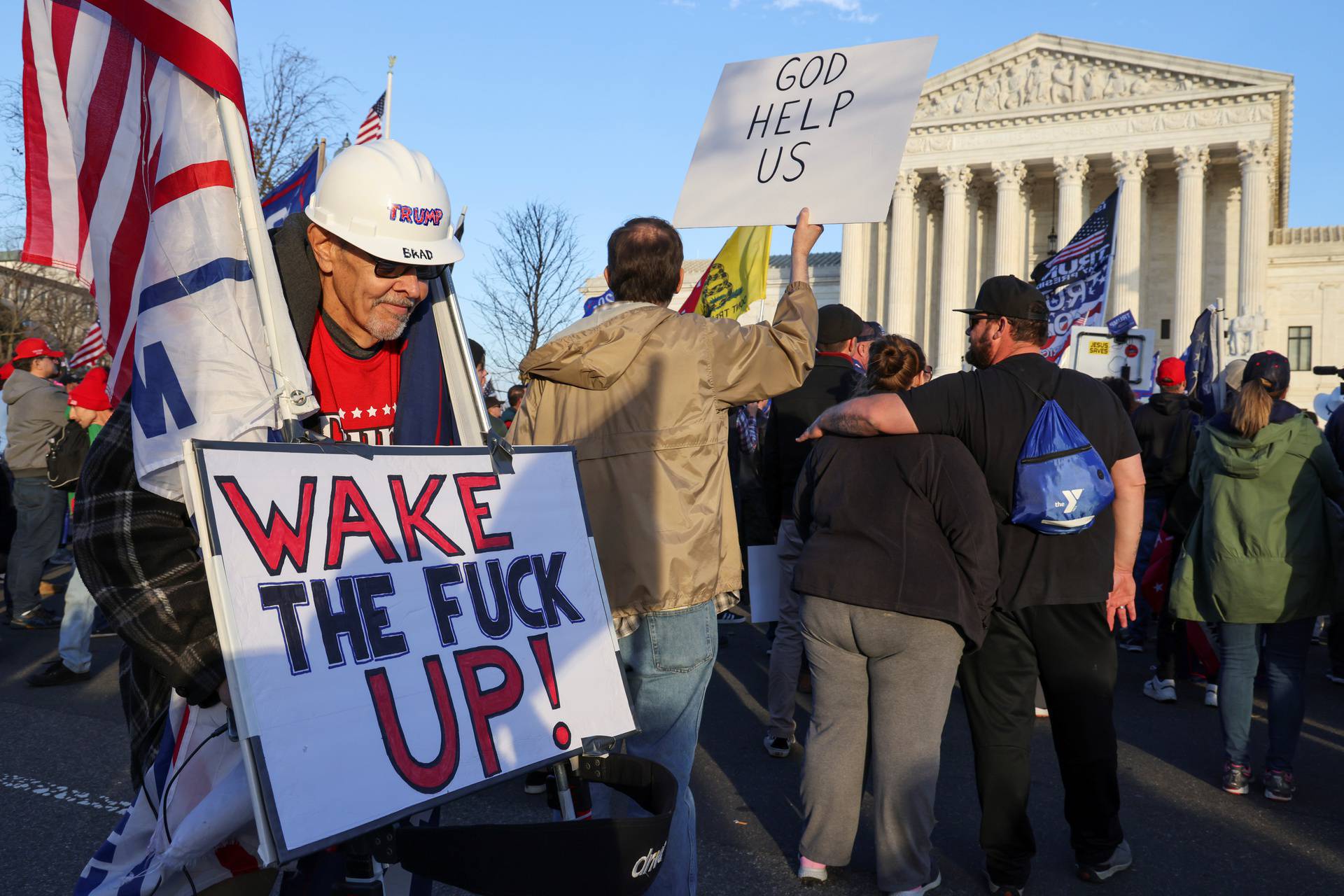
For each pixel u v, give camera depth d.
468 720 1.79
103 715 6.14
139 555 1.74
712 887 3.85
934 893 3.86
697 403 3.00
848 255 54.94
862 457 3.81
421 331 2.22
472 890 1.68
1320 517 4.82
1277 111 51.06
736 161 3.60
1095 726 3.83
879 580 3.60
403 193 1.97
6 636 8.59
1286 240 55.41
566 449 2.22
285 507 1.65
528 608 1.98
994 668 3.78
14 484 8.82
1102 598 3.76
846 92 3.45
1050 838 4.45
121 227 2.01
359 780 1.59
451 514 1.92
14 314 24.95
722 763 5.39
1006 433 3.72
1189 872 4.09
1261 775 5.28
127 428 1.81
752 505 7.70
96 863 2.04
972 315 4.04
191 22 1.82
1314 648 9.14
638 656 2.96
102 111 2.01
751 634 9.14
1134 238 49.97
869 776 5.32
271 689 1.54
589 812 2.13
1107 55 50.41
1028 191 56.97
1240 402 4.89
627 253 3.09
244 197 1.83
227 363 1.81
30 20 2.09
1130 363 10.95
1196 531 5.16
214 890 1.92
